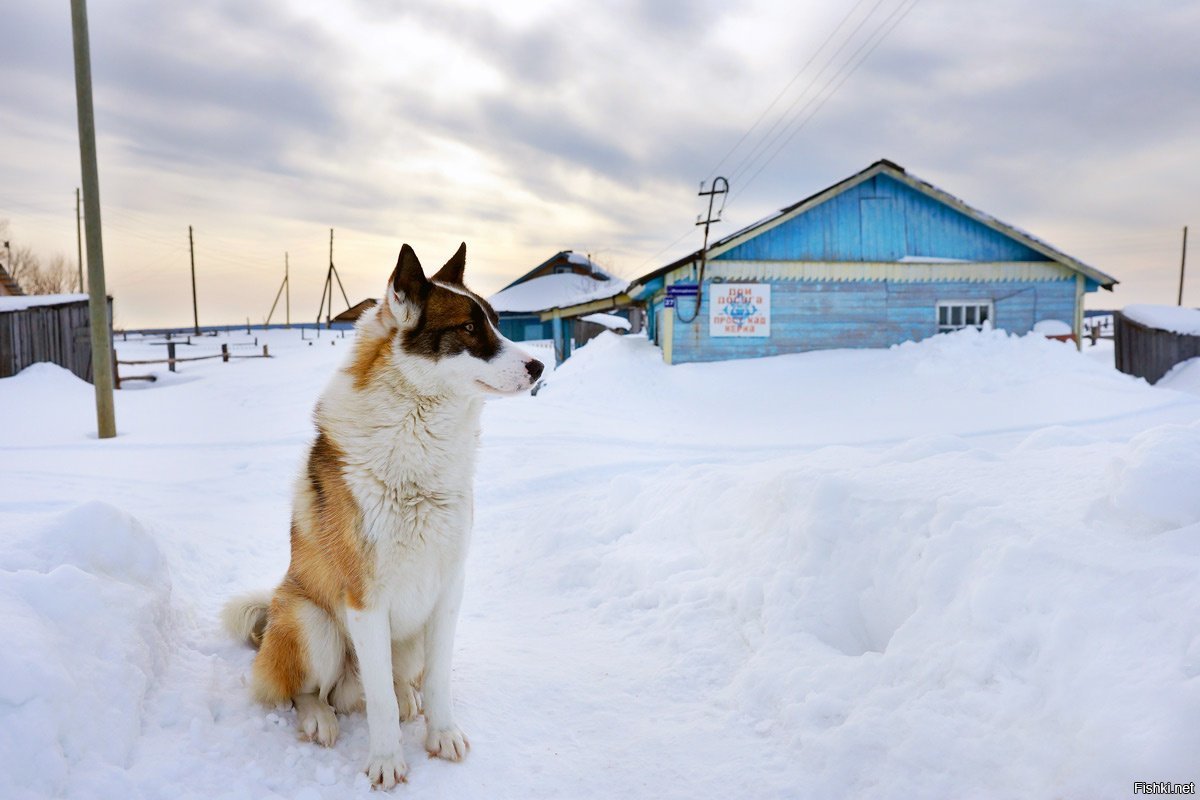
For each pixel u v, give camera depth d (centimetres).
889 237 1889
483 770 271
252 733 279
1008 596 253
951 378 1526
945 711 239
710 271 1845
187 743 260
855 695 271
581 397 1630
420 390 276
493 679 339
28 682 221
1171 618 212
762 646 329
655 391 1647
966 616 262
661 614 393
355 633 271
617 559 468
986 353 1611
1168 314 2042
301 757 274
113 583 306
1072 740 205
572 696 323
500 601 456
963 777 219
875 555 331
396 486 272
